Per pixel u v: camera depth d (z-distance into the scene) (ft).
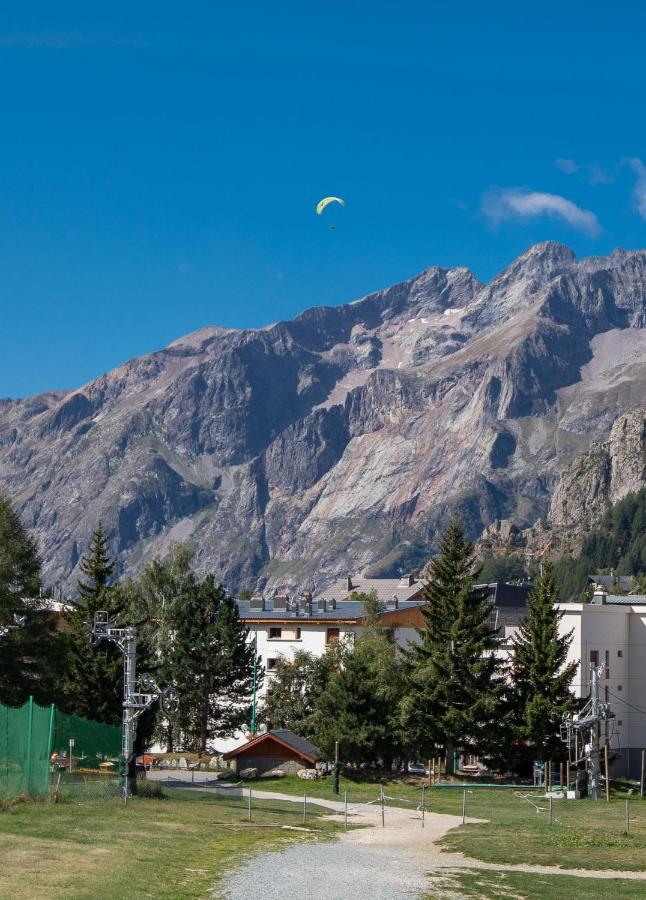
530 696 330.13
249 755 318.86
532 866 157.89
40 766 180.75
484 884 136.67
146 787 212.84
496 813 243.19
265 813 211.41
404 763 356.18
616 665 408.46
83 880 115.03
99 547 320.50
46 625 277.03
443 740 325.42
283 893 120.67
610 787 322.55
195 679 372.79
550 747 326.24
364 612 415.85
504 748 325.62
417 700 323.78
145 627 383.65
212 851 148.97
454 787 306.35
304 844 167.43
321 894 122.01
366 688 325.62
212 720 376.48
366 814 231.91
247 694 378.73
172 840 153.38
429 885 133.69
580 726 304.09
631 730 409.90
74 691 299.58
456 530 344.69
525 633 340.39
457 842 180.24
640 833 200.44
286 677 374.22
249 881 127.03
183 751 374.84
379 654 341.21
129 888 113.91
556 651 331.57
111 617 310.45
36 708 181.78
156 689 204.95
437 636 334.85
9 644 270.46
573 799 290.15
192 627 374.84
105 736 211.61
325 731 324.39
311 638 422.00
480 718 321.32
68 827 153.17
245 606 474.90
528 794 295.07
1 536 273.54
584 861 161.89
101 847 138.00
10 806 168.04
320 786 299.38
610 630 408.26
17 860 122.01
